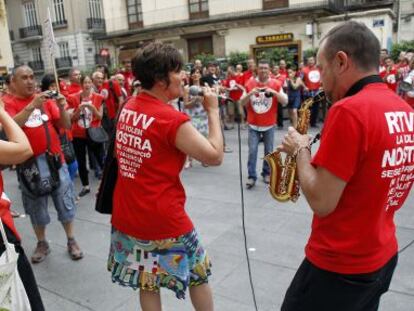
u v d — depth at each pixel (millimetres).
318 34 18344
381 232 1573
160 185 2033
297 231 4070
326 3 18047
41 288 3262
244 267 3402
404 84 8234
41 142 3490
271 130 5570
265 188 5512
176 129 1947
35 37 29094
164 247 2084
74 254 3715
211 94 2131
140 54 2027
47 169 3537
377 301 1753
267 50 18781
